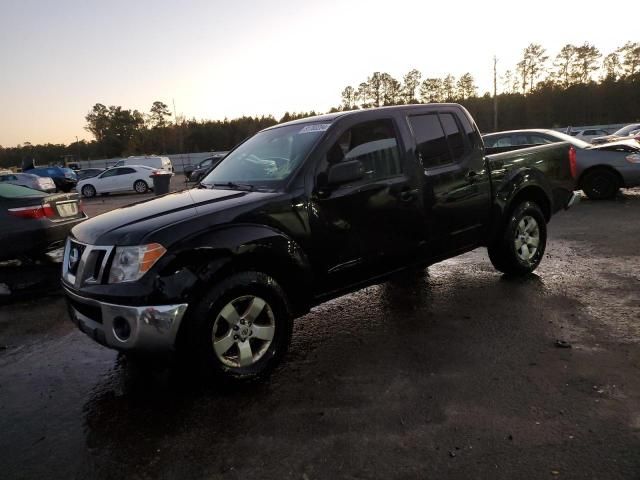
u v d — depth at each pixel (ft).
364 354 12.02
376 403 9.67
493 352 11.59
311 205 11.50
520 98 237.04
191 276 9.62
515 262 16.70
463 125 15.25
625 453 7.67
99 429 9.50
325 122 12.76
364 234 12.44
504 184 15.97
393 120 13.44
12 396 11.20
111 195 82.48
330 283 12.05
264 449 8.43
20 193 20.07
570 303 14.47
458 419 8.91
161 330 9.41
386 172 12.97
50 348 14.06
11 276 21.29
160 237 9.64
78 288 10.34
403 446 8.23
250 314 10.52
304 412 9.52
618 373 10.18
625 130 91.45
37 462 8.56
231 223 10.37
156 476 7.93
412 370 10.97
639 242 21.50
